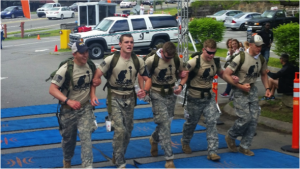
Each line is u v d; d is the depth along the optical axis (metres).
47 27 36.69
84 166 4.51
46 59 17.31
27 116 8.23
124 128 4.76
